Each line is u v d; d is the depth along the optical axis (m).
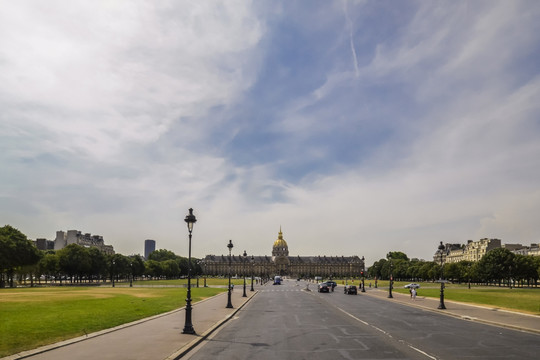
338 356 23.59
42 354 23.06
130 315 42.84
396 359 22.83
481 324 39.09
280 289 125.06
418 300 72.94
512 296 83.94
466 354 24.22
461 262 192.62
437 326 37.44
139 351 24.05
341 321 41.19
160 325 36.25
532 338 30.39
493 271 158.00
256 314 48.31
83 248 158.88
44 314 40.50
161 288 110.06
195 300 68.06
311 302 68.62
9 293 75.69
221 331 33.94
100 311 45.00
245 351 25.11
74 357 22.30
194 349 25.73
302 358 23.05
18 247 118.25
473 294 91.75
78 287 113.31
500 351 25.19
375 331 34.00
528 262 155.00
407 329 35.25
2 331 29.78
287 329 35.22
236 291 105.00
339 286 161.62
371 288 135.00
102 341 27.59
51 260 150.50
